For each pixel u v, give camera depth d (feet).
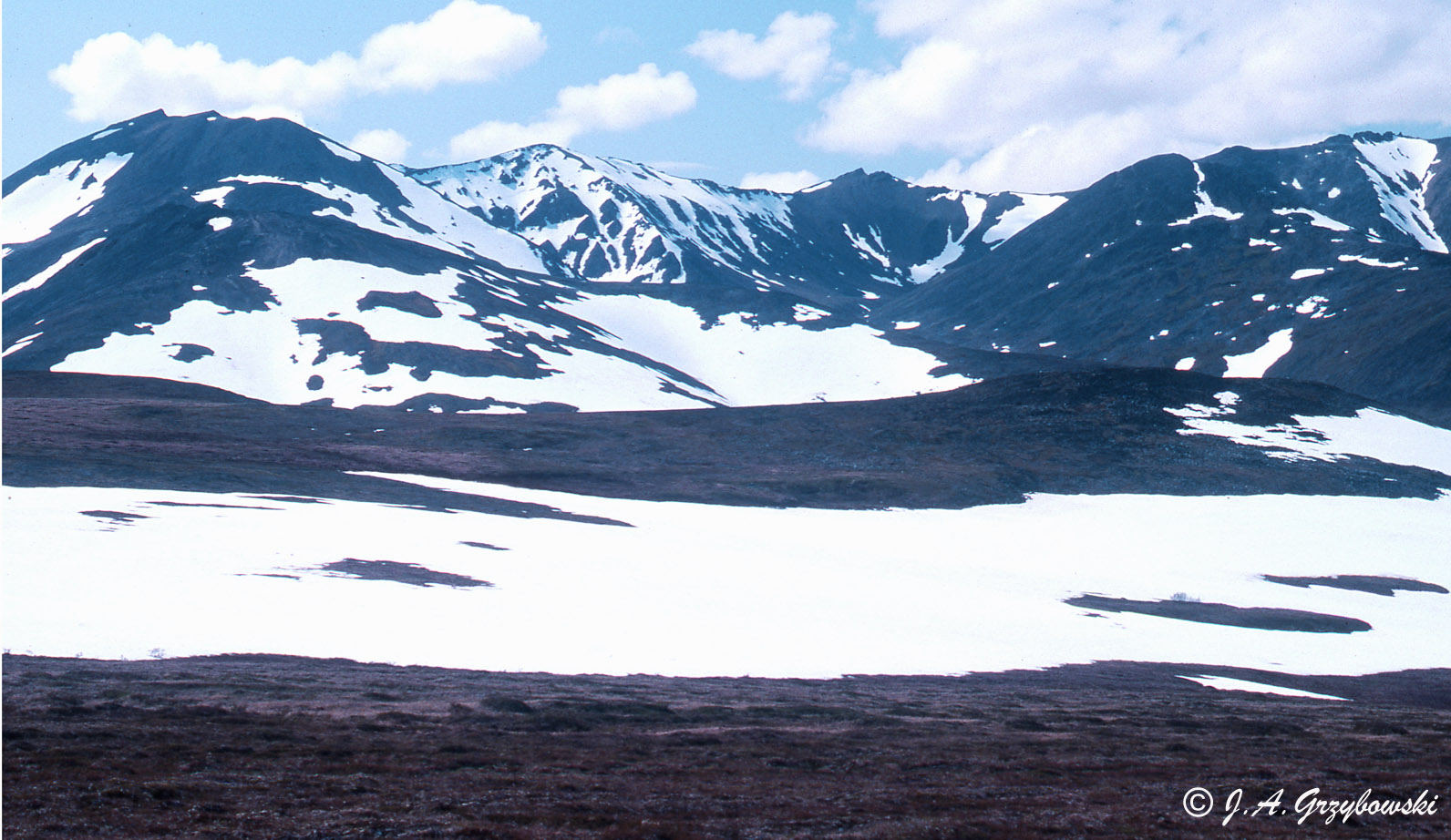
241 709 103.91
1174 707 138.21
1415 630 237.45
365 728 99.19
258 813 71.72
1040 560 296.71
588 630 163.94
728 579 220.64
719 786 84.28
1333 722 129.29
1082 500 395.75
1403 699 169.99
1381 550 331.77
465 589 182.70
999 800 83.15
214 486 283.38
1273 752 106.01
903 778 89.61
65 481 264.11
